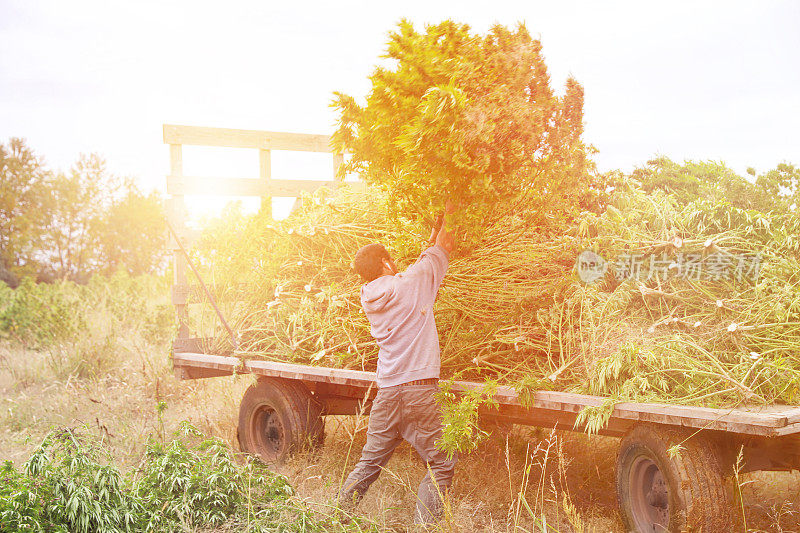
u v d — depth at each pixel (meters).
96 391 7.70
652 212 3.90
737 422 2.75
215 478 3.60
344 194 5.38
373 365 4.66
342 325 4.72
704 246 3.58
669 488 3.08
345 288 4.91
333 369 4.42
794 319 3.29
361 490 3.83
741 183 4.17
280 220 5.66
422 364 3.66
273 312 5.54
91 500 3.19
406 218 3.98
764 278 3.47
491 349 4.02
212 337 6.08
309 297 5.21
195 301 6.02
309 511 3.51
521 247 3.89
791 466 3.12
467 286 3.99
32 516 3.00
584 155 3.96
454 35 3.45
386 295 3.75
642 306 3.73
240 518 3.46
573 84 3.95
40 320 11.34
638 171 4.58
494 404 3.65
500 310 4.02
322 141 6.64
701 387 3.15
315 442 4.96
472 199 3.40
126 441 5.59
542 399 3.44
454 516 3.57
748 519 3.53
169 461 3.75
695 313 3.57
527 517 3.90
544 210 3.81
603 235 3.86
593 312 3.69
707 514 2.97
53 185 40.53
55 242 40.75
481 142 3.21
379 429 3.80
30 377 9.06
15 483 3.18
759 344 3.25
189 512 3.40
